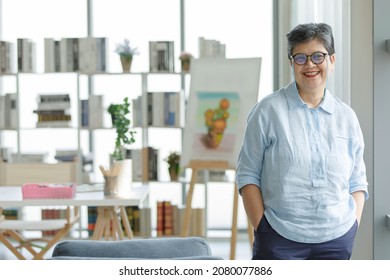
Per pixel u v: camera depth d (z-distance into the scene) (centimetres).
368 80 529
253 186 378
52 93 827
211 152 646
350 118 380
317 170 367
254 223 377
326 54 373
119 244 317
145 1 902
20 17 902
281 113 372
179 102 808
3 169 688
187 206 639
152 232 860
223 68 660
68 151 815
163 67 810
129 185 577
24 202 543
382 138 477
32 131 909
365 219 540
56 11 902
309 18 688
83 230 889
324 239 369
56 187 552
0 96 821
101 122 816
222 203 923
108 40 832
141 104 812
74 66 814
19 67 820
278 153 368
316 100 377
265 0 895
